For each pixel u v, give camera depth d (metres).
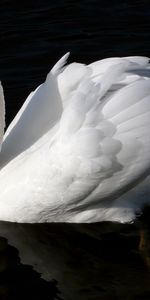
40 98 9.50
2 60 12.49
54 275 8.61
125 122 8.74
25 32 13.07
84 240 9.23
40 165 9.12
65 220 9.55
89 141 8.77
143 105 8.70
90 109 8.77
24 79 12.07
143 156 8.88
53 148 8.98
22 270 8.73
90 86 8.83
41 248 9.12
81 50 12.59
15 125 9.66
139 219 9.45
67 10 13.56
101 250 9.04
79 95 8.83
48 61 12.41
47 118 9.44
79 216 9.48
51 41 12.85
